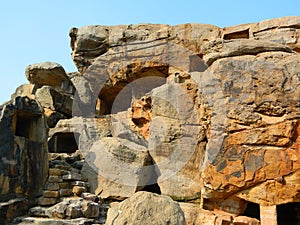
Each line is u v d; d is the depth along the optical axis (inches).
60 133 607.2
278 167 425.7
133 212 308.2
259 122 447.5
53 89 674.2
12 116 414.0
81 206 392.5
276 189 424.5
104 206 434.3
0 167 386.3
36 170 426.6
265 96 454.0
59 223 366.9
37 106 458.6
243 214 456.4
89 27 751.1
